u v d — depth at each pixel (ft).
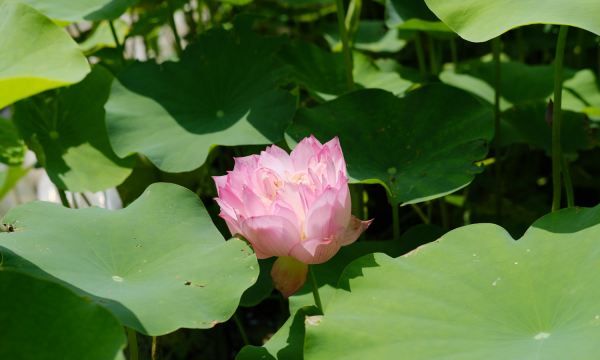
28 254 6.75
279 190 6.64
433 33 8.91
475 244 6.83
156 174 9.10
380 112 7.82
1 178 9.95
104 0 8.30
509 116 8.77
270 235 6.61
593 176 9.38
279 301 9.11
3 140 9.02
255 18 8.82
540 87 8.98
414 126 7.75
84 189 8.38
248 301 7.74
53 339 6.15
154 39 10.91
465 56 10.92
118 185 8.93
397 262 6.81
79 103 8.69
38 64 7.06
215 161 9.94
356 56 8.97
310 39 10.82
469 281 6.66
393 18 8.52
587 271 6.53
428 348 6.39
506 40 10.42
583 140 8.54
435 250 6.84
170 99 8.29
